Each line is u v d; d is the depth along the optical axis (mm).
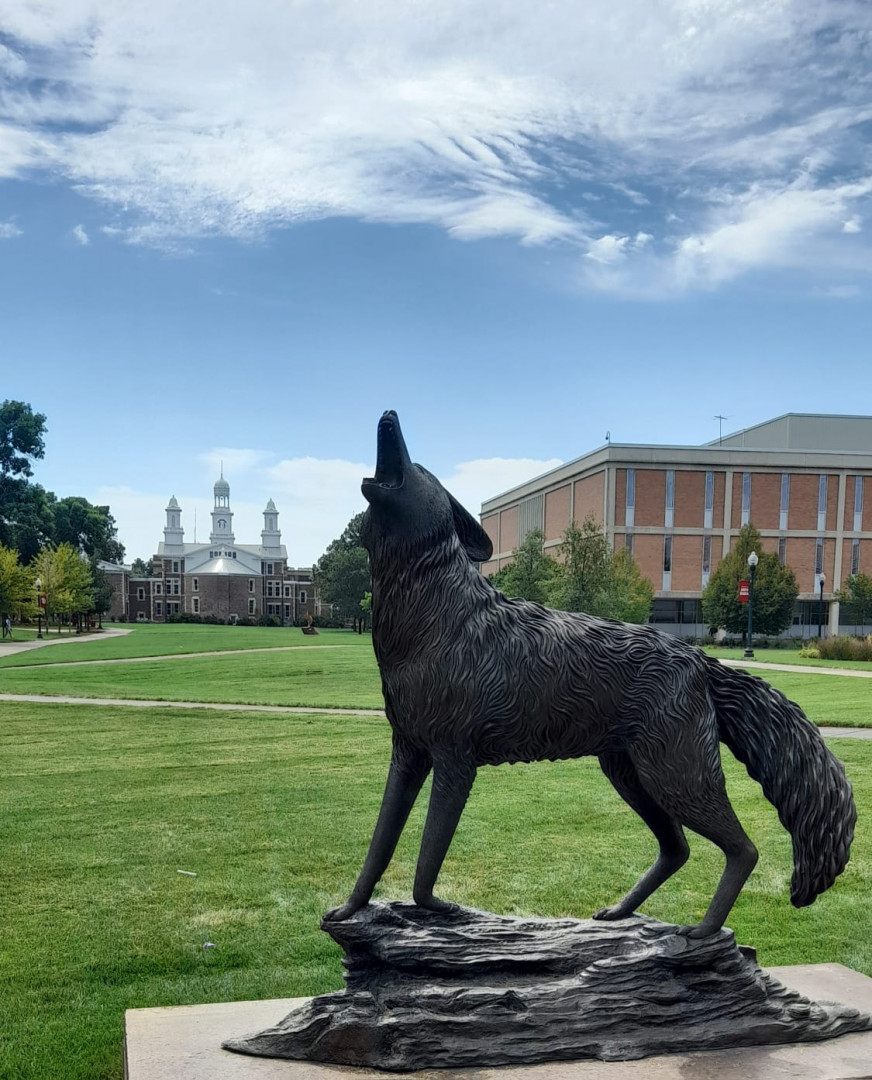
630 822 8008
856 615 52719
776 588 47969
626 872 6566
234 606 106438
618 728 3402
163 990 4605
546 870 6598
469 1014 3180
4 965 4922
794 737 3455
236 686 21344
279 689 20562
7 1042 4078
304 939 5297
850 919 5676
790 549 54344
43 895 6066
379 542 3357
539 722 3332
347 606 72688
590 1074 3086
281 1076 3092
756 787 9695
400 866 6750
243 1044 3277
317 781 9781
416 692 3303
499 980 3314
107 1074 3807
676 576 53281
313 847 7223
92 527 81062
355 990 3279
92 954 5066
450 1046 3125
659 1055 3229
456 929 3406
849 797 3445
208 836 7539
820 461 54312
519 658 3314
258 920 5613
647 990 3297
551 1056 3162
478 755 3400
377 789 9367
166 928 5473
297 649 38438
